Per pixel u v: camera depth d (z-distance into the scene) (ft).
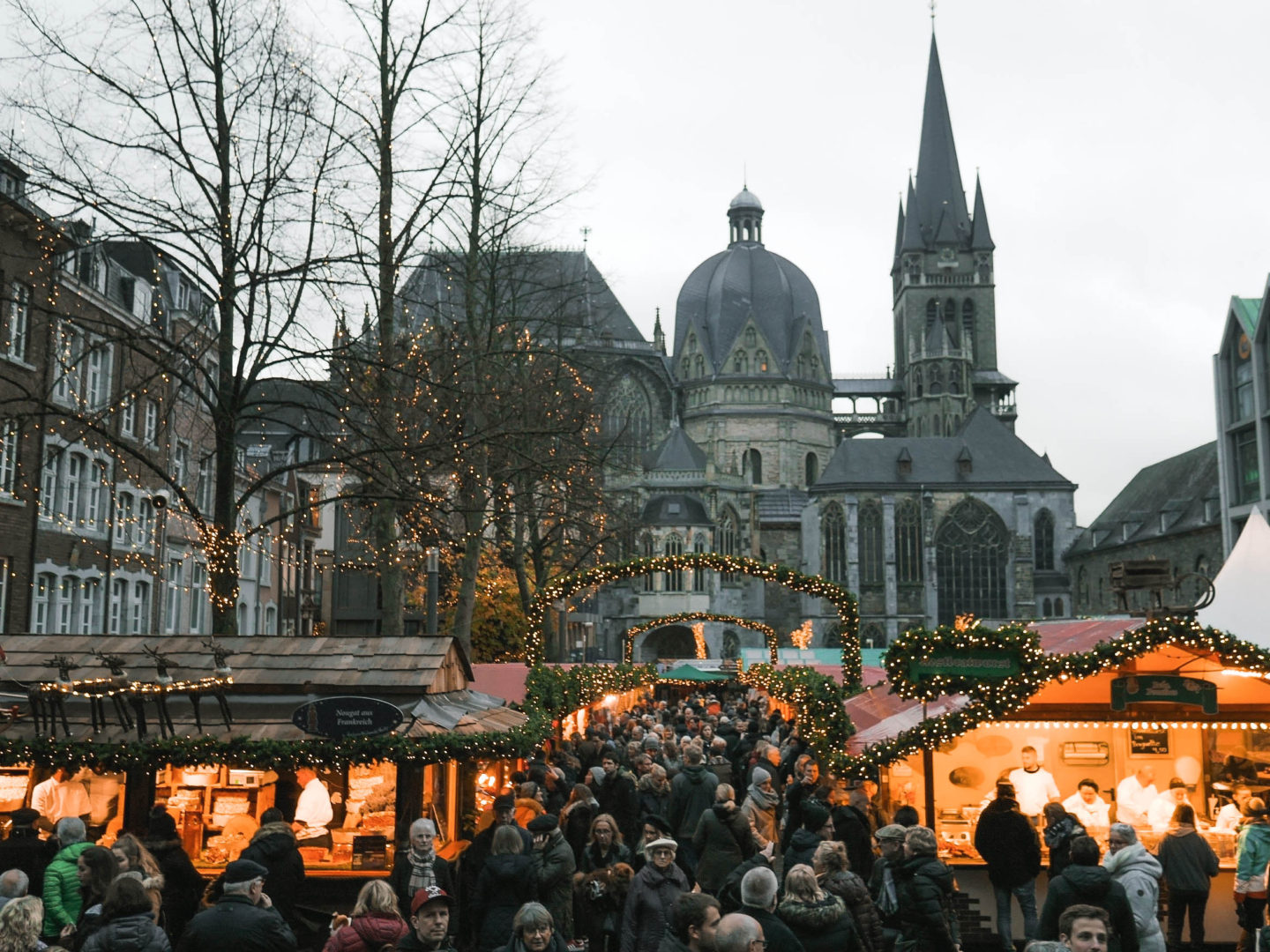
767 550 433.48
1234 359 228.22
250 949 27.50
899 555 408.87
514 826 36.81
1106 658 48.14
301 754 45.83
